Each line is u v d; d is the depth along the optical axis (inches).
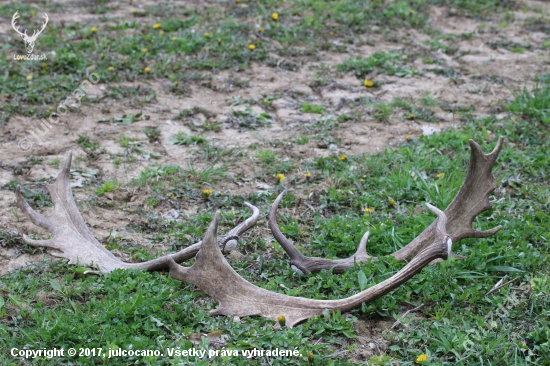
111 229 199.3
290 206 216.5
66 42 340.8
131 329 147.9
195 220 203.6
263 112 288.0
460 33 392.2
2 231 193.9
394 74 330.0
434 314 161.8
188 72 320.2
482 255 179.0
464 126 273.4
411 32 388.5
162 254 184.7
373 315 159.6
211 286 157.2
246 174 238.4
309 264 174.2
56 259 180.4
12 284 167.2
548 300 164.4
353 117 284.0
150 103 291.3
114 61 321.4
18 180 227.8
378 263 171.9
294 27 373.1
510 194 223.3
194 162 246.1
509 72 337.7
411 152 247.1
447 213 172.9
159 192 221.9
